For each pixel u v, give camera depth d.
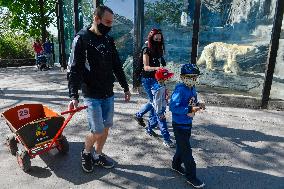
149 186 4.26
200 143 5.67
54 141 4.59
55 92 9.21
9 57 18.70
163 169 4.70
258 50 7.53
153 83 5.44
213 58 7.93
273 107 7.62
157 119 5.51
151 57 5.36
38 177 4.45
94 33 3.90
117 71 4.39
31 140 4.46
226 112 7.35
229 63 7.85
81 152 4.83
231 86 7.95
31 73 13.27
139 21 8.08
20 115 5.07
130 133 6.03
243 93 7.89
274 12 7.17
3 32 19.48
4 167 4.71
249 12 7.46
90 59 3.88
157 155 5.14
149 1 7.98
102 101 4.16
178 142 4.11
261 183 4.41
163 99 5.21
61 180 4.38
